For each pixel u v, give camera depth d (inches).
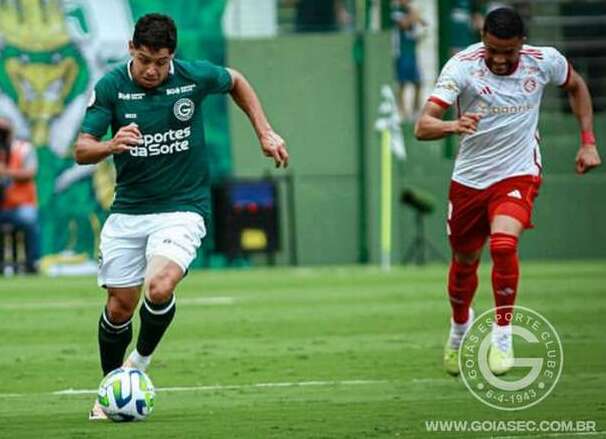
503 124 1332.4
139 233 1174.3
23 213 3120.1
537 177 1349.7
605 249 3526.1
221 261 3284.9
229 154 3321.9
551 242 3508.9
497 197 1338.6
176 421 1164.5
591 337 1772.9
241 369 1520.7
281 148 1205.1
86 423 1159.6
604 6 3590.1
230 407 1246.3
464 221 1365.7
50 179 3179.1
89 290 2650.1
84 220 3203.7
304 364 1556.3
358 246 3405.5
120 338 1210.0
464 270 1382.9
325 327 1951.3
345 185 3395.7
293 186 3378.4
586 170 1387.8
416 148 3425.2
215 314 2154.3
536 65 1332.4
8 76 3142.2
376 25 3496.6
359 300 2363.4
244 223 3257.9
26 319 2101.4
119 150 1114.7
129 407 1152.2
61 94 3179.1
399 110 3481.8
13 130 3142.2
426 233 3425.2
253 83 3356.3
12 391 1370.6
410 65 3484.3
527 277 2837.1
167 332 1905.8
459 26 3481.8
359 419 1164.5
